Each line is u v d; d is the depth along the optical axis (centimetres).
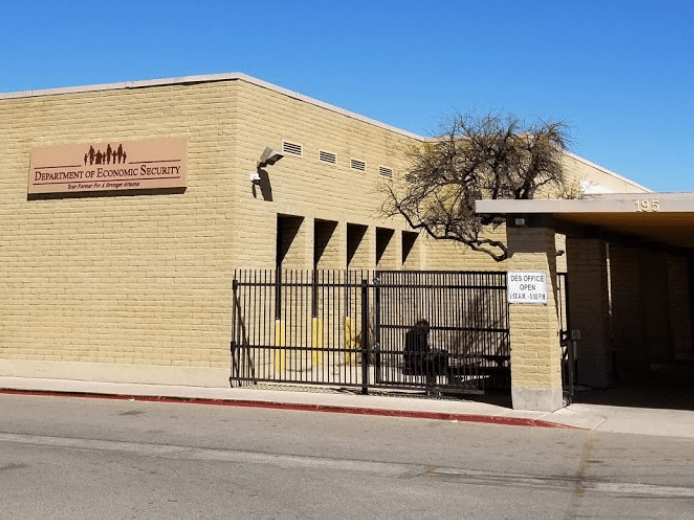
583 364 1609
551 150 2070
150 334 1670
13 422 1186
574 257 1630
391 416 1268
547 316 1262
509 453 940
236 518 636
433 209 2161
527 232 1280
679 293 2552
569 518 642
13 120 1852
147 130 1727
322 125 1983
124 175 1723
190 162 1684
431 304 1596
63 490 737
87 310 1731
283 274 1898
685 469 845
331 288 2038
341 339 2050
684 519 639
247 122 1698
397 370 1534
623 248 2005
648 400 1414
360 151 2141
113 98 1762
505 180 2078
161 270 1677
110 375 1691
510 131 2050
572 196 2358
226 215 1641
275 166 1784
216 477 798
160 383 1645
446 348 1509
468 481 783
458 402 1372
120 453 936
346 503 687
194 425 1163
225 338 1609
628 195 1402
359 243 2173
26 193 1816
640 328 1969
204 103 1692
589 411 1280
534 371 1266
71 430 1110
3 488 745
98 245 1738
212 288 1631
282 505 680
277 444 1001
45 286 1775
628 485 769
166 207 1688
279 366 1656
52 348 1753
